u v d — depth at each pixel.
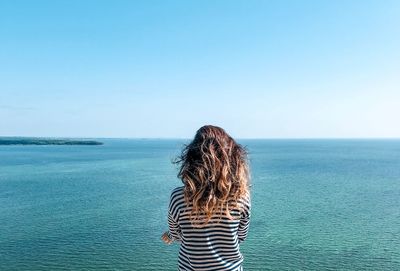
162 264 22.80
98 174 79.25
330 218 36.03
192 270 3.28
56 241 27.88
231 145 3.40
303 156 153.50
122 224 33.19
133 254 24.66
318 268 21.91
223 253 3.26
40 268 22.20
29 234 29.95
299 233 29.95
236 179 3.25
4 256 24.44
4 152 179.38
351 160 128.50
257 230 30.91
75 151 196.50
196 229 3.23
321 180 69.12
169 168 94.50
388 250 25.50
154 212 38.50
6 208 41.69
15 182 66.00
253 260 23.25
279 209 40.53
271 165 104.44
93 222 34.09
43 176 75.69
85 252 25.16
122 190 55.00
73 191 54.41
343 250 25.45
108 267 22.28
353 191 55.22
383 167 98.94
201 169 3.17
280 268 21.86
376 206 42.94
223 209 3.20
